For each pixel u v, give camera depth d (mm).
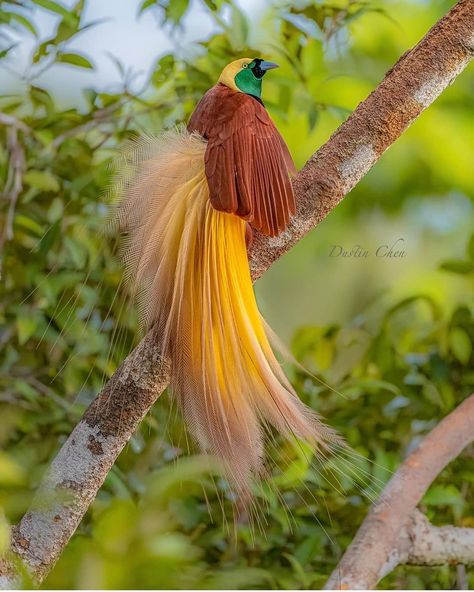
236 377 5055
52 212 7656
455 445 6746
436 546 6590
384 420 7512
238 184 4805
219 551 7016
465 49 5359
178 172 5164
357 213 12461
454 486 7516
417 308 10516
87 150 7668
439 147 12102
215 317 5039
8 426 7324
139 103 7961
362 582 6207
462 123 12094
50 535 5043
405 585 7328
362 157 5238
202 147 5113
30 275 7328
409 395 7625
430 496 6910
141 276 5164
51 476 5117
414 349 8039
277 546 6988
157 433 7199
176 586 5012
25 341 7328
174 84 7680
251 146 4883
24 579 4504
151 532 5168
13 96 7832
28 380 7410
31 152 7746
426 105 5332
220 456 5035
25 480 5148
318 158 5230
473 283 10703
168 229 5113
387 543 6367
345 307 12438
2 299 7512
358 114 5289
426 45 5379
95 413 5129
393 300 12188
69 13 7387
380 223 12484
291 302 12453
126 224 5254
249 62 5332
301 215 5172
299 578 6535
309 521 7035
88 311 7320
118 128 7789
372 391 7531
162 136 5328
